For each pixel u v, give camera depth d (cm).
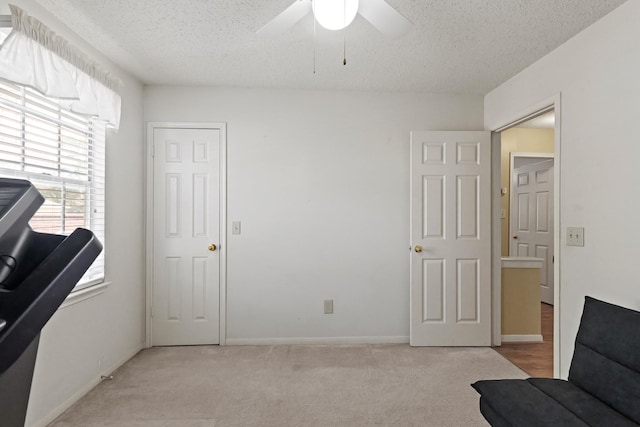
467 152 320
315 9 161
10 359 82
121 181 277
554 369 231
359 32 222
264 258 322
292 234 324
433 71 281
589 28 208
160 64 271
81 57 210
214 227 320
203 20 209
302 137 325
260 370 266
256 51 249
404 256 329
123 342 280
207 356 293
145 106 314
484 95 334
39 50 175
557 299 230
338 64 270
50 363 199
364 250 327
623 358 151
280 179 323
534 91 262
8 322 81
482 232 319
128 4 193
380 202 328
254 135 322
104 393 231
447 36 225
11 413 101
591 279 205
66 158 216
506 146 474
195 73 289
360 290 327
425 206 319
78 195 229
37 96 190
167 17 206
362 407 215
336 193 326
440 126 331
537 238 509
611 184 192
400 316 329
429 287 318
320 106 325
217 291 320
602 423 135
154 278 314
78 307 224
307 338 324
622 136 185
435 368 271
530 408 148
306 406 216
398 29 178
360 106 327
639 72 176
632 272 179
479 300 319
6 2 172
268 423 199
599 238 199
